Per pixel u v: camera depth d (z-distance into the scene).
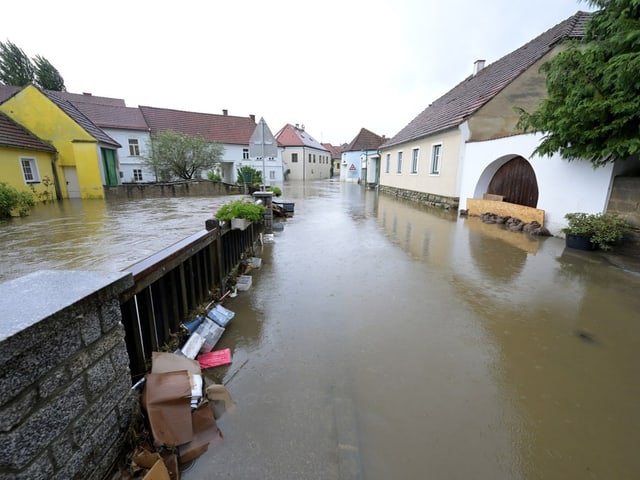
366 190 22.92
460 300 3.70
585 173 6.21
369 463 1.69
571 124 5.40
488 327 3.09
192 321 2.92
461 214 10.11
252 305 3.59
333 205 13.24
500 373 2.41
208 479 1.58
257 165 33.41
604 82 4.83
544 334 2.96
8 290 1.36
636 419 1.99
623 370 2.45
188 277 3.04
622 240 5.53
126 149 23.98
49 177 13.16
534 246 6.19
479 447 1.79
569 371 2.44
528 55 11.17
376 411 2.04
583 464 1.69
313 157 43.66
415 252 5.80
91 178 14.05
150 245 5.40
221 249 3.86
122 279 1.61
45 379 1.18
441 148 11.94
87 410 1.41
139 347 2.14
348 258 5.42
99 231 6.63
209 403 2.02
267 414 2.00
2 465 1.06
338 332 3.01
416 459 1.71
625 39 4.48
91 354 1.42
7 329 1.03
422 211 11.29
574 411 2.05
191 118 28.58
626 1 4.65
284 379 2.35
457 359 2.59
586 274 4.55
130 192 14.94
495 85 11.24
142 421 1.76
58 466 1.27
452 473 1.64
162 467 1.48
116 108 25.31
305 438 1.83
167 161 18.23
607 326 3.10
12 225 7.41
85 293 1.35
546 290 3.98
